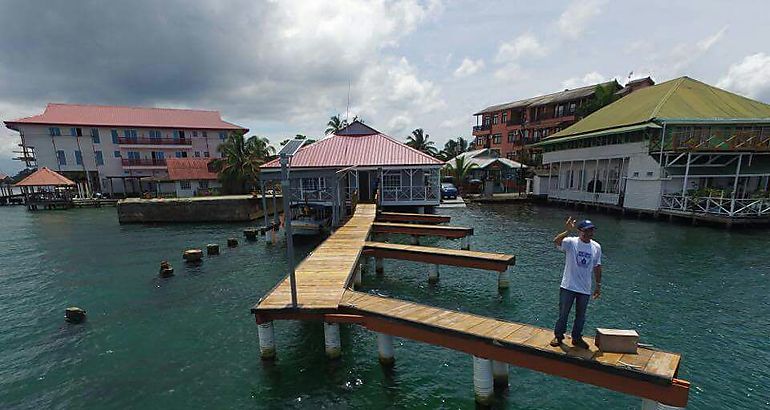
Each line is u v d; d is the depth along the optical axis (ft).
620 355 18.30
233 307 37.50
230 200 102.78
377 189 95.09
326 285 30.86
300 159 92.22
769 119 84.33
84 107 190.80
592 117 120.98
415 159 91.56
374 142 100.17
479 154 175.01
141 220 101.96
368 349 28.14
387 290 41.81
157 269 52.54
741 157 84.99
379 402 22.06
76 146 177.47
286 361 26.68
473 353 21.17
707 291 39.37
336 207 66.28
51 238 80.59
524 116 186.50
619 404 21.43
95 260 59.31
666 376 16.17
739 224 73.15
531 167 164.35
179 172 158.92
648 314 33.76
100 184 182.80
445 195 134.41
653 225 79.77
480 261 40.68
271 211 116.78
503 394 22.44
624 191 97.25
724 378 23.94
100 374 25.90
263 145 157.99
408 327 23.43
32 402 23.03
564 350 18.86
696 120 84.12
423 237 72.38
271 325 26.32
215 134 201.67
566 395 22.29
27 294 43.16
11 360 28.09
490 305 36.81
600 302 36.65
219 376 25.14
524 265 50.83
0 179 219.41
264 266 52.90
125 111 196.44
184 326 33.19
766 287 40.45
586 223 18.29
